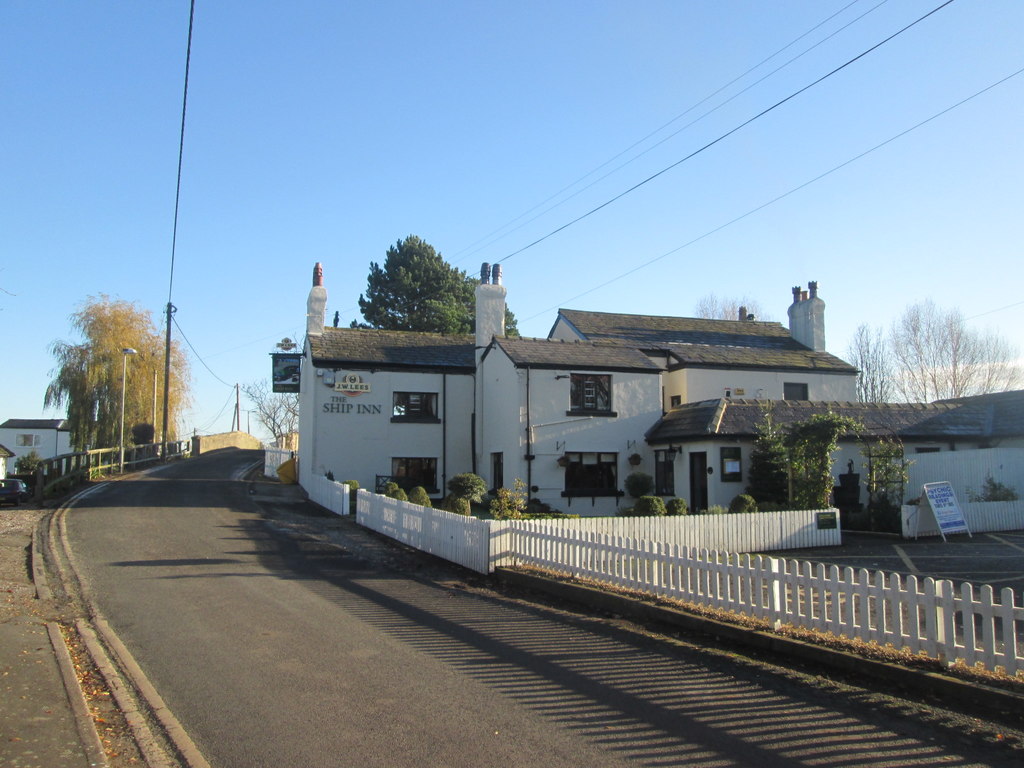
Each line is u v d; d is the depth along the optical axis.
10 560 15.37
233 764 5.71
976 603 7.36
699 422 25.55
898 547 18.78
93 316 46.94
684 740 6.18
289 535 19.97
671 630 10.09
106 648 9.08
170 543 18.05
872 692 7.40
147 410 48.91
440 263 63.34
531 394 26.83
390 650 8.98
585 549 12.83
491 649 9.08
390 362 30.55
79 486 31.59
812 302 35.75
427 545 17.45
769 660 8.58
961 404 29.58
